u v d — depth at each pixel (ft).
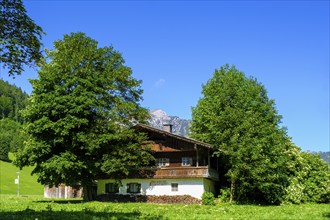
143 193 169.68
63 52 155.84
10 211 86.79
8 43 61.93
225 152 157.89
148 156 162.50
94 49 159.74
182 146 170.19
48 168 142.72
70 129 146.10
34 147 144.87
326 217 86.43
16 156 151.33
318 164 183.32
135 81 171.32
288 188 165.48
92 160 156.15
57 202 150.00
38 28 65.57
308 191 176.65
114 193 172.65
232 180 162.50
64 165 140.67
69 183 153.99
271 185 161.17
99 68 163.63
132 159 157.48
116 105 162.09
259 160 154.40
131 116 168.96
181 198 161.68
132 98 173.27
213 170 173.27
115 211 96.58
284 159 162.09
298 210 114.11
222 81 190.39
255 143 154.71
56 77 150.10
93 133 148.25
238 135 156.04
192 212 100.53
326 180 179.93
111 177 171.22
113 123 155.63
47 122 144.66
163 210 107.34
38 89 150.00
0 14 62.03
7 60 64.08
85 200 161.48
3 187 294.25
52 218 70.59
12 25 63.57
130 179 172.76
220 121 162.81
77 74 154.30
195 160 172.35
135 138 160.45
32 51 67.10
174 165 174.50
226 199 166.09
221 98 176.45
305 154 186.80
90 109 153.07
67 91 150.20
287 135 188.85
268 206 147.33
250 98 179.22
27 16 63.87
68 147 149.79
